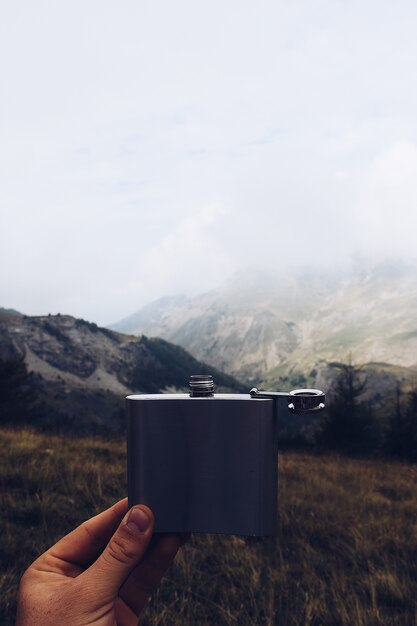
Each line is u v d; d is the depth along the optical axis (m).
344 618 4.02
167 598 4.34
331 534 6.22
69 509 6.20
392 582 4.70
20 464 7.96
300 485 9.30
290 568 5.12
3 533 5.28
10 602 3.93
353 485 10.36
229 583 4.68
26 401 41.44
